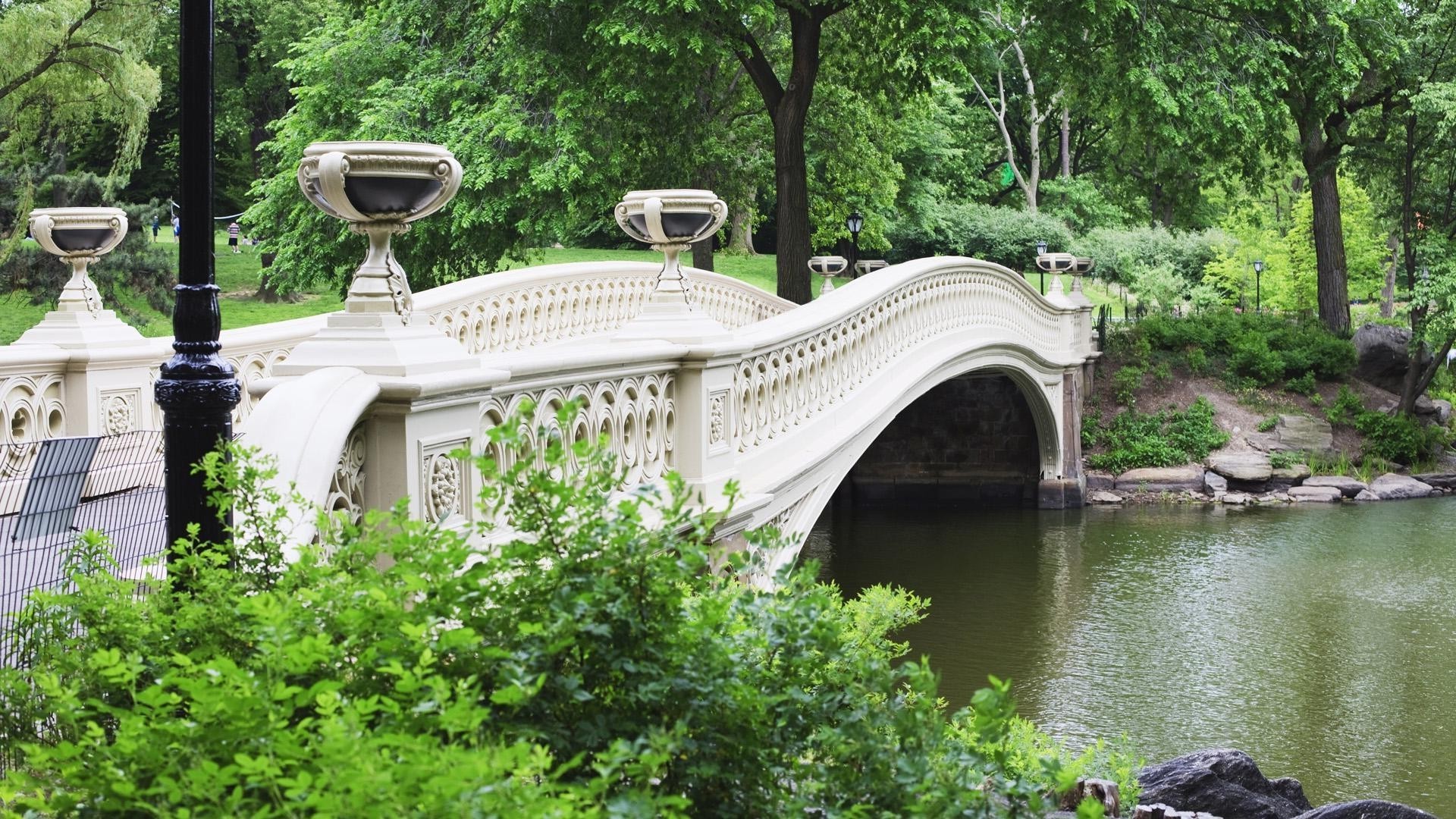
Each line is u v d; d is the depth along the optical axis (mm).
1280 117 26531
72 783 2844
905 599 6988
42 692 3477
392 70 23297
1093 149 55094
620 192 22594
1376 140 33281
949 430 28406
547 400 6668
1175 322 31375
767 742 3533
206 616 3496
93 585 3643
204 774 2590
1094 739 12977
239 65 47469
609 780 2930
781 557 10203
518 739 3064
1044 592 19422
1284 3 24984
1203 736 13172
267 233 23984
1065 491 27234
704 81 24578
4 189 28516
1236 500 27203
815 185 29797
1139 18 22500
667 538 3539
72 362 9953
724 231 45156
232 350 11125
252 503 4062
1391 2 28344
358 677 3230
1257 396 29734
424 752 2609
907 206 43656
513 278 15031
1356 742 13086
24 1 27875
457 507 5844
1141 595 19266
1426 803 11531
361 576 3541
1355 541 22922
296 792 2578
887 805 3377
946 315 18531
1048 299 26141
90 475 7145
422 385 5355
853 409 13023
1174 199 32156
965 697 14242
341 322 5562
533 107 21688
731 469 9000
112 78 28047
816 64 22391
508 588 3455
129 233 30000
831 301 12812
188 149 4711
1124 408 29297
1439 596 19000
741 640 3887
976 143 50875
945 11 19719
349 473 5266
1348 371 30328
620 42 19203
